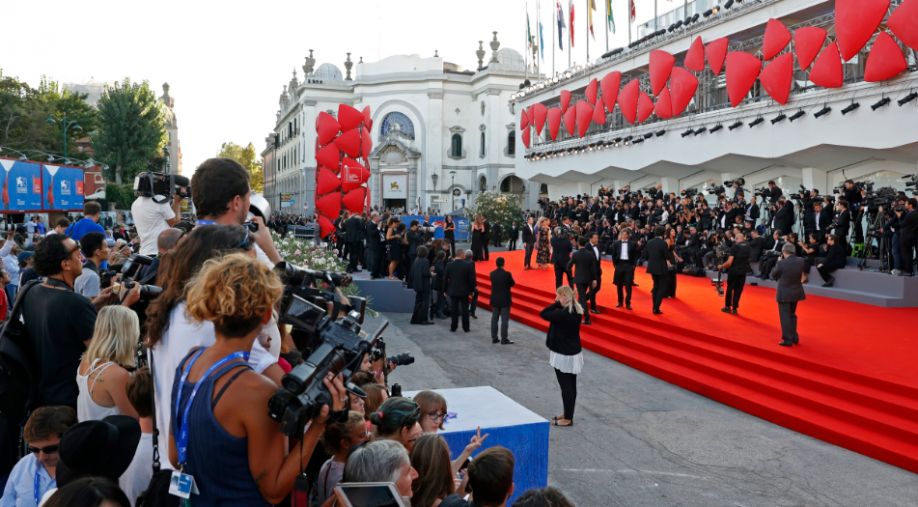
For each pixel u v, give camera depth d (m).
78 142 58.31
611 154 27.55
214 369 1.92
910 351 9.70
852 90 15.93
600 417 8.60
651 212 22.16
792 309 10.09
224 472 1.86
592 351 12.71
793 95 17.83
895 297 13.73
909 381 8.10
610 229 23.86
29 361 3.73
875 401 7.90
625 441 7.71
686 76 21.09
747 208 19.34
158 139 51.09
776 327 11.64
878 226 15.10
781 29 17.28
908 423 7.43
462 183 57.28
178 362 2.14
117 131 48.94
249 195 2.73
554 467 6.90
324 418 1.93
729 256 12.95
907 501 6.14
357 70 58.97
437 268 16.19
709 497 6.20
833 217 16.17
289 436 1.86
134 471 2.91
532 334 14.33
